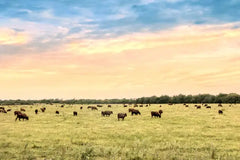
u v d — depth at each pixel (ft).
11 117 133.08
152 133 72.02
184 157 42.50
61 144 55.06
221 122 99.96
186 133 71.77
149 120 113.19
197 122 101.55
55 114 157.07
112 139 62.03
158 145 52.95
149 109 208.03
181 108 220.64
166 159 40.78
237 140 61.67
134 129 80.38
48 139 61.57
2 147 51.70
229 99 401.70
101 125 93.20
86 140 59.82
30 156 42.57
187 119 114.83
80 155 42.32
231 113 151.53
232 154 45.93
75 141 58.44
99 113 165.89
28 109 222.28
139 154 43.68
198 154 45.60
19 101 506.89
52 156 43.47
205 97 429.38
